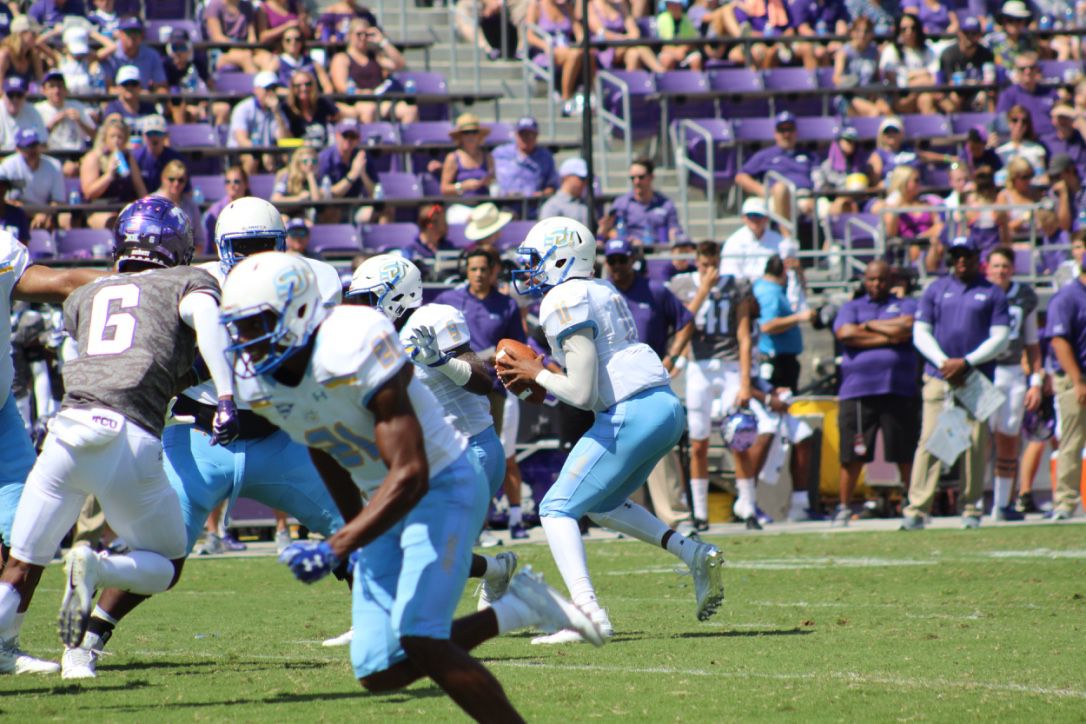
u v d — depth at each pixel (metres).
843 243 55.69
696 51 66.31
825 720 15.58
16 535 18.72
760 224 47.66
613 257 37.16
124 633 23.92
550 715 16.05
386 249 45.34
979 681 17.86
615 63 66.44
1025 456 44.22
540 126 66.25
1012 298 42.44
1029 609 24.91
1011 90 63.12
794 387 44.41
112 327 18.33
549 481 44.47
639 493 44.06
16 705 16.91
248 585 31.72
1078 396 41.47
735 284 41.94
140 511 18.25
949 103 65.31
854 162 57.94
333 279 21.36
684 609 26.19
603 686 17.91
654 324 37.56
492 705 13.22
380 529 12.79
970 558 33.12
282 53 62.81
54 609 27.95
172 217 19.38
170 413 21.78
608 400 22.05
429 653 13.21
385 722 15.76
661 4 68.12
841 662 19.55
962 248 39.78
